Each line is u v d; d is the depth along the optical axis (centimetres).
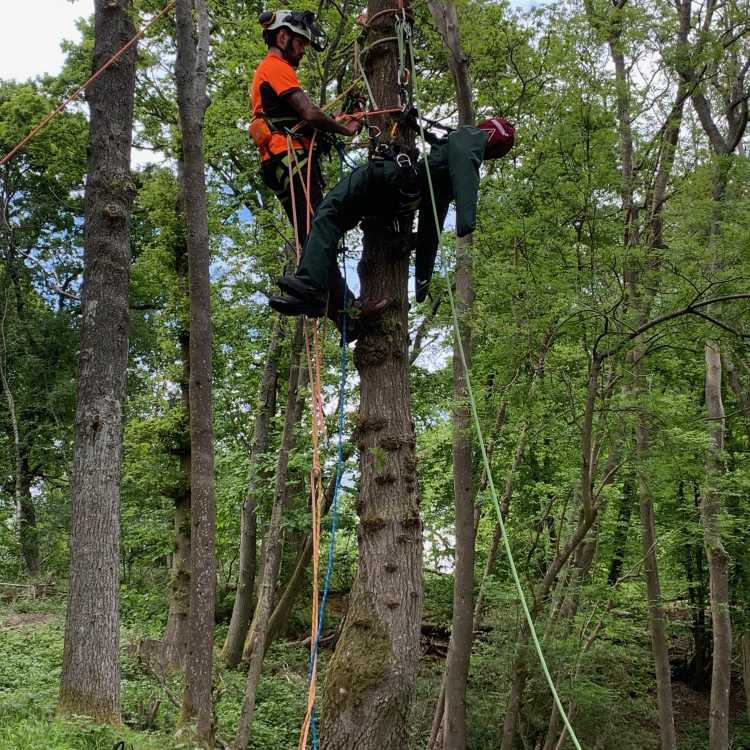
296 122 459
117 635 872
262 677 1595
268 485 1641
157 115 1789
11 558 2572
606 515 1531
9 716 803
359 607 446
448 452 1645
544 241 991
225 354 1908
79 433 900
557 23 1030
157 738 889
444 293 1234
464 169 420
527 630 1220
